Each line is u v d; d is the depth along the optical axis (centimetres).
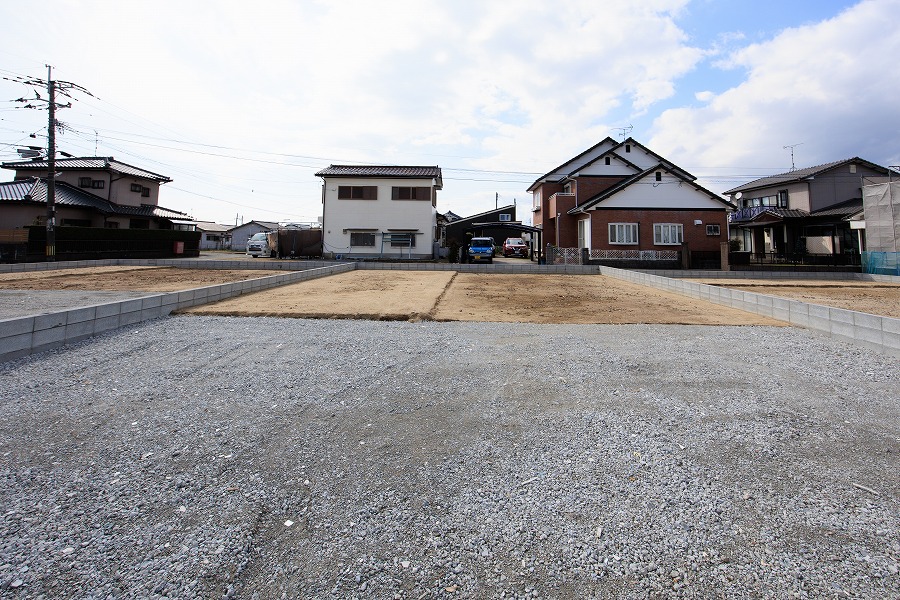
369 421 307
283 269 1723
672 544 185
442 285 1227
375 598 155
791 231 2247
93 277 1317
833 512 208
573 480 233
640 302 959
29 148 1806
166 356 465
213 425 297
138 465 243
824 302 975
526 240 3152
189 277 1351
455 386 382
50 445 264
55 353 466
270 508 205
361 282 1279
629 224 1941
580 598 157
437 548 181
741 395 367
